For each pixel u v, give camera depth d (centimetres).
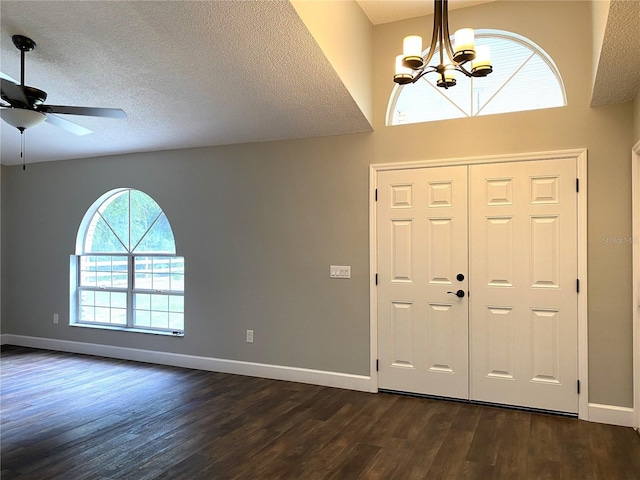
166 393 400
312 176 429
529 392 355
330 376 418
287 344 438
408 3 375
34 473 260
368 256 405
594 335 337
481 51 253
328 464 271
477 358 369
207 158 478
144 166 511
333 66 333
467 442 300
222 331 468
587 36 342
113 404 372
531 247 354
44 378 444
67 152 530
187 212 487
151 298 522
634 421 323
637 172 319
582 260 338
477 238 369
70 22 305
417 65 258
